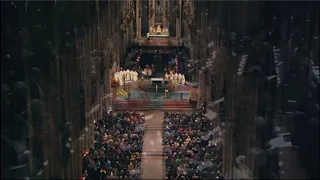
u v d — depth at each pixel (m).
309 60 19.94
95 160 30.58
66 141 26.14
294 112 20.25
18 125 20.17
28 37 21.91
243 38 26.23
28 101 21.80
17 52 20.47
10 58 20.02
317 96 19.33
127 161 30.86
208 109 40.03
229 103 30.03
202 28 46.34
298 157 19.84
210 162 29.97
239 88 26.70
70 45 28.56
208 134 35.50
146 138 37.06
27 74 21.48
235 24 28.75
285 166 20.25
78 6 30.97
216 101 35.44
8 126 19.72
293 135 20.20
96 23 38.00
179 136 35.84
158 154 33.25
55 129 24.95
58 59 25.78
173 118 41.38
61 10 26.88
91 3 35.69
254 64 23.27
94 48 37.19
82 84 31.28
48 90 23.89
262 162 21.67
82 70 32.31
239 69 26.12
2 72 19.50
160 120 42.31
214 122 35.78
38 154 22.55
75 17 30.20
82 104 31.25
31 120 21.92
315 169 19.20
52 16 25.00
